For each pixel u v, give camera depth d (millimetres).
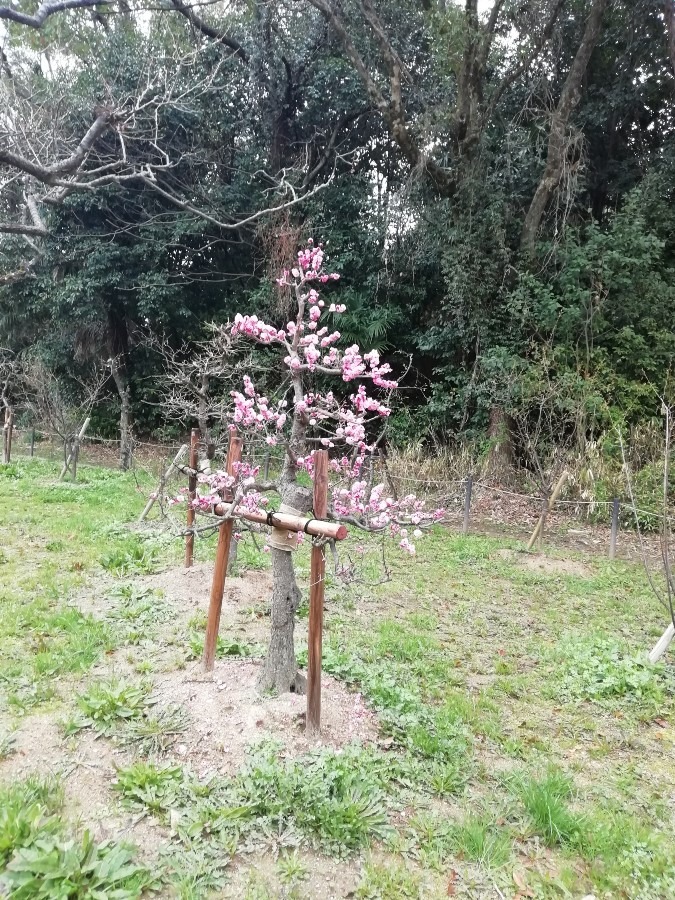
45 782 2637
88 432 16125
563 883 2455
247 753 2908
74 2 5414
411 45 13727
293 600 3439
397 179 15523
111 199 13969
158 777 2693
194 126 14102
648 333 11688
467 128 12375
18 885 2061
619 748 3604
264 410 3244
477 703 3928
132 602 4902
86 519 7559
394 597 5980
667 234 12562
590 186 14109
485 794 2979
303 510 3328
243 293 15516
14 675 3637
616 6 12992
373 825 2594
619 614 6082
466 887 2391
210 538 6859
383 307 13781
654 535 9797
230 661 3820
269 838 2475
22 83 9219
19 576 5434
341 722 3289
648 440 10852
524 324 11859
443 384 12883
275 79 14320
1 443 14789
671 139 13398
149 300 13961
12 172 7891
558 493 9453
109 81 11961
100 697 3266
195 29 13555
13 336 16953
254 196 14617
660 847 2717
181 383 8719
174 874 2270
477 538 8938
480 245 12375
